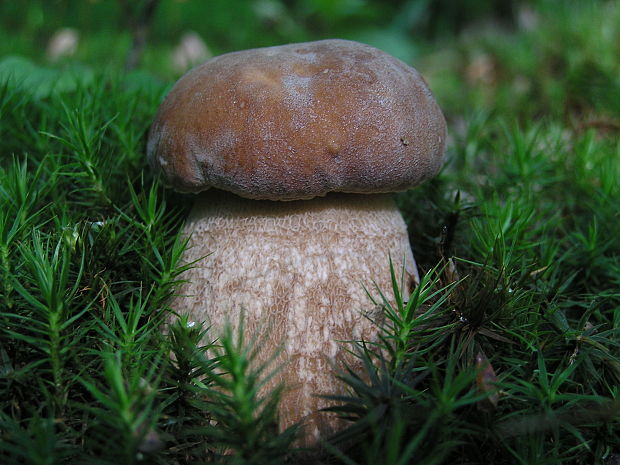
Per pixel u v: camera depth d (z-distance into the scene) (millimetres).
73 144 164
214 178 135
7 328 124
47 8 476
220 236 145
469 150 246
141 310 129
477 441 122
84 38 432
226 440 106
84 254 140
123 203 177
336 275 139
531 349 138
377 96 134
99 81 213
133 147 187
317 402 131
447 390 109
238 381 104
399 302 128
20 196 152
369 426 114
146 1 299
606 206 200
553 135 244
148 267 148
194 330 131
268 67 137
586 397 119
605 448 124
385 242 149
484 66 395
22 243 136
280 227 141
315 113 130
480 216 183
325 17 561
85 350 130
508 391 129
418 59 514
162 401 127
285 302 136
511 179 216
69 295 127
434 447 108
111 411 116
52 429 105
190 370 127
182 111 139
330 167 131
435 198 199
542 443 116
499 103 325
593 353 132
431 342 138
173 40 501
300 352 134
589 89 292
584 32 352
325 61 139
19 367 125
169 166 141
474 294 145
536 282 157
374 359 137
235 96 133
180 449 123
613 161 220
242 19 547
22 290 121
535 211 199
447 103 362
